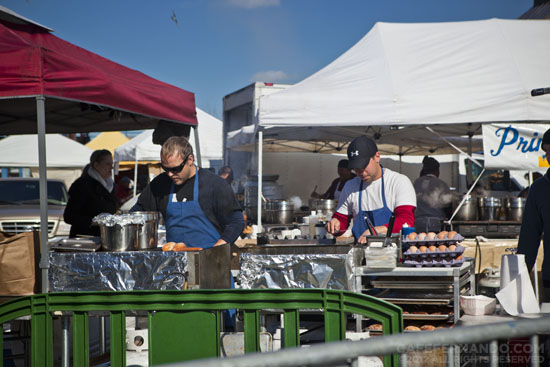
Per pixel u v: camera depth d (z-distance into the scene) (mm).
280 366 1453
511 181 11992
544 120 5801
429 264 3273
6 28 3912
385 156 13617
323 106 6148
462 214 6641
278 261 3164
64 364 2949
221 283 3154
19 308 2715
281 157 12641
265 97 6332
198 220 3645
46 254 3465
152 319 2598
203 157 13961
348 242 3617
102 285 3145
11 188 10492
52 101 5551
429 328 3219
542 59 6211
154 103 5039
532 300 2973
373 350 1531
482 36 6590
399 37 6832
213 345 2553
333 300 2447
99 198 5648
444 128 10055
